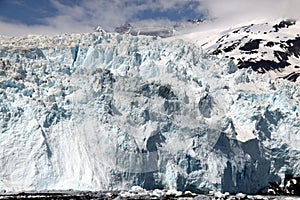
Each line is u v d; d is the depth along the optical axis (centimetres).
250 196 13788
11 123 12044
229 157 14762
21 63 13425
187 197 11856
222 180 14188
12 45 14588
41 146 11906
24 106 12331
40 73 13412
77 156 12288
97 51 15175
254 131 15825
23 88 12662
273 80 18362
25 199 10156
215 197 12744
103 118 13088
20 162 11706
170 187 13362
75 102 13112
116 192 11944
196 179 13900
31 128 12044
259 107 16312
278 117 16738
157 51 16212
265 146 16088
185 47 16825
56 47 14988
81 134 12681
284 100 17062
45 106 12575
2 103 12131
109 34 16275
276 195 15250
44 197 10562
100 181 12169
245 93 16762
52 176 11819
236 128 15750
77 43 15550
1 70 12688
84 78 13650
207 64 17038
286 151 16350
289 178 16362
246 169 15175
